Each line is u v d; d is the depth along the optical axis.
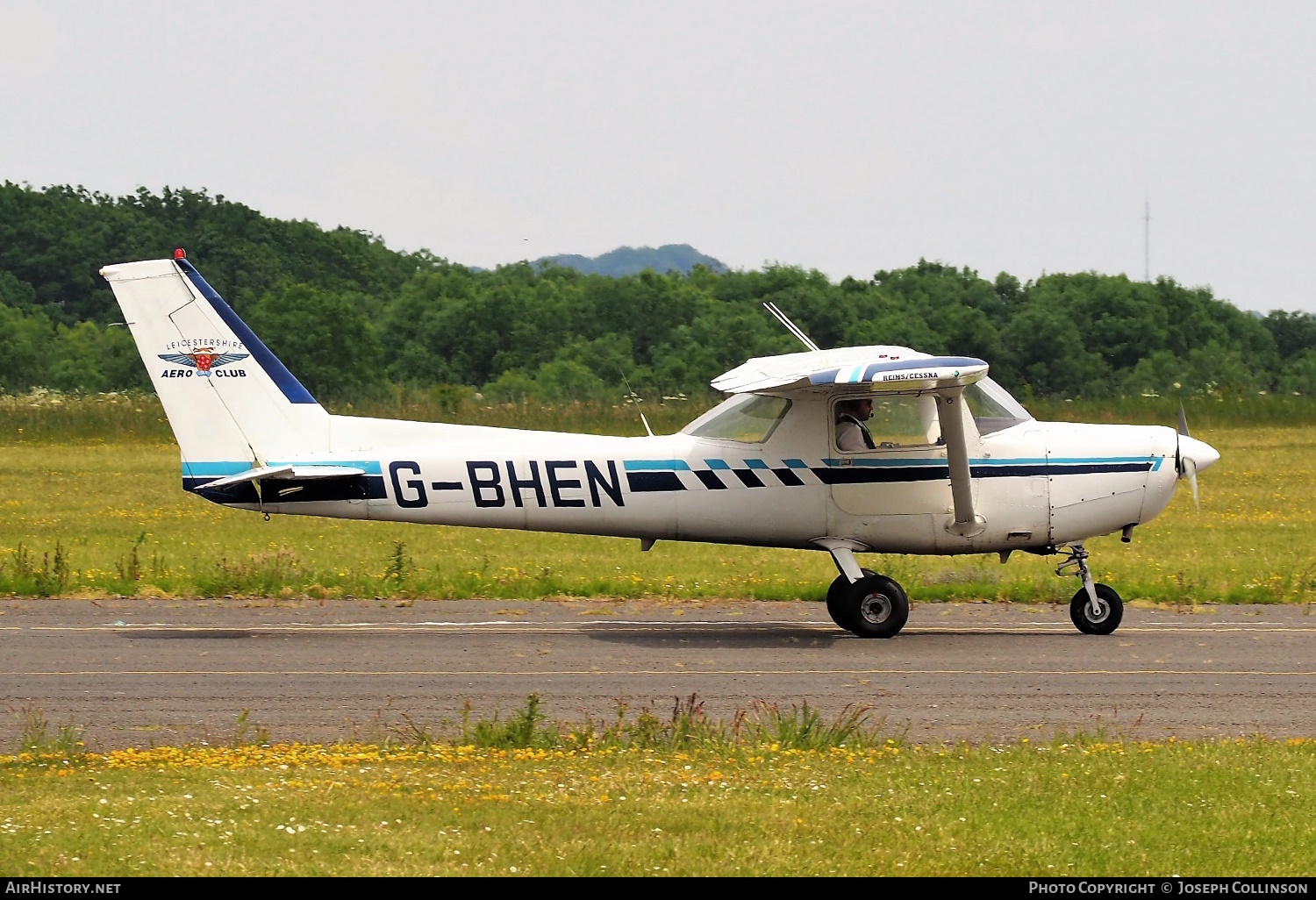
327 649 37.88
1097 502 41.91
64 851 19.36
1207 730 29.48
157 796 22.31
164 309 41.59
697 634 41.16
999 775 24.20
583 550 60.16
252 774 24.16
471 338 193.88
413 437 42.44
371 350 183.88
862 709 29.56
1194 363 193.12
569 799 22.38
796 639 40.50
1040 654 38.41
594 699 32.09
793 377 38.41
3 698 31.55
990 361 191.75
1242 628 42.75
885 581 40.88
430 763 25.20
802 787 23.33
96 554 56.31
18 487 81.19
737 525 41.97
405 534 64.69
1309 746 26.67
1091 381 189.12
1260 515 73.06
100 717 29.81
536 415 120.50
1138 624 43.62
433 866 19.08
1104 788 23.31
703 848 19.92
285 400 42.16
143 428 114.00
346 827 20.58
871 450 41.78
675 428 115.75
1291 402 132.50
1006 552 42.81
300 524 67.94
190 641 38.78
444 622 42.56
